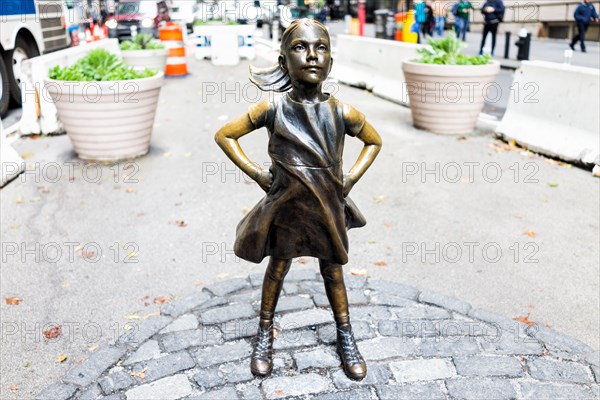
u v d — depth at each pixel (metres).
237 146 3.03
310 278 4.34
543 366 3.36
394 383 3.21
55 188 6.64
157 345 3.60
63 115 7.23
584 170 7.14
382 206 6.14
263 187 3.06
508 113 8.41
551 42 21.95
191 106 10.83
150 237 5.45
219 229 5.61
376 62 12.19
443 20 22.80
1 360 3.64
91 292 4.48
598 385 3.21
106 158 7.50
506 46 17.00
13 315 4.16
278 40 22.56
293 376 3.27
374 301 4.05
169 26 14.80
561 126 7.53
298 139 2.83
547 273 4.71
